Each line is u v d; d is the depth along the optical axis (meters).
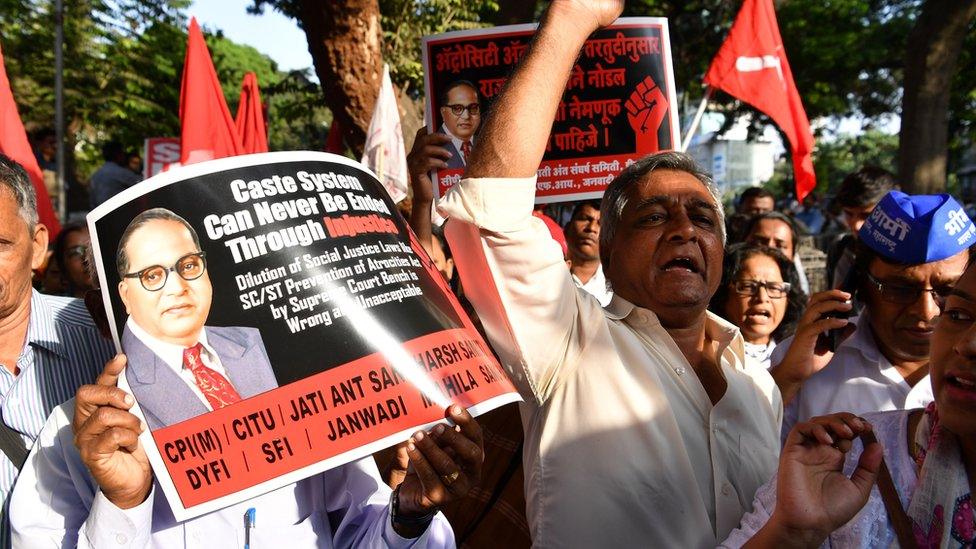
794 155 5.46
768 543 1.57
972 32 17.05
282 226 1.56
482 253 1.91
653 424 1.93
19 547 1.76
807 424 1.62
